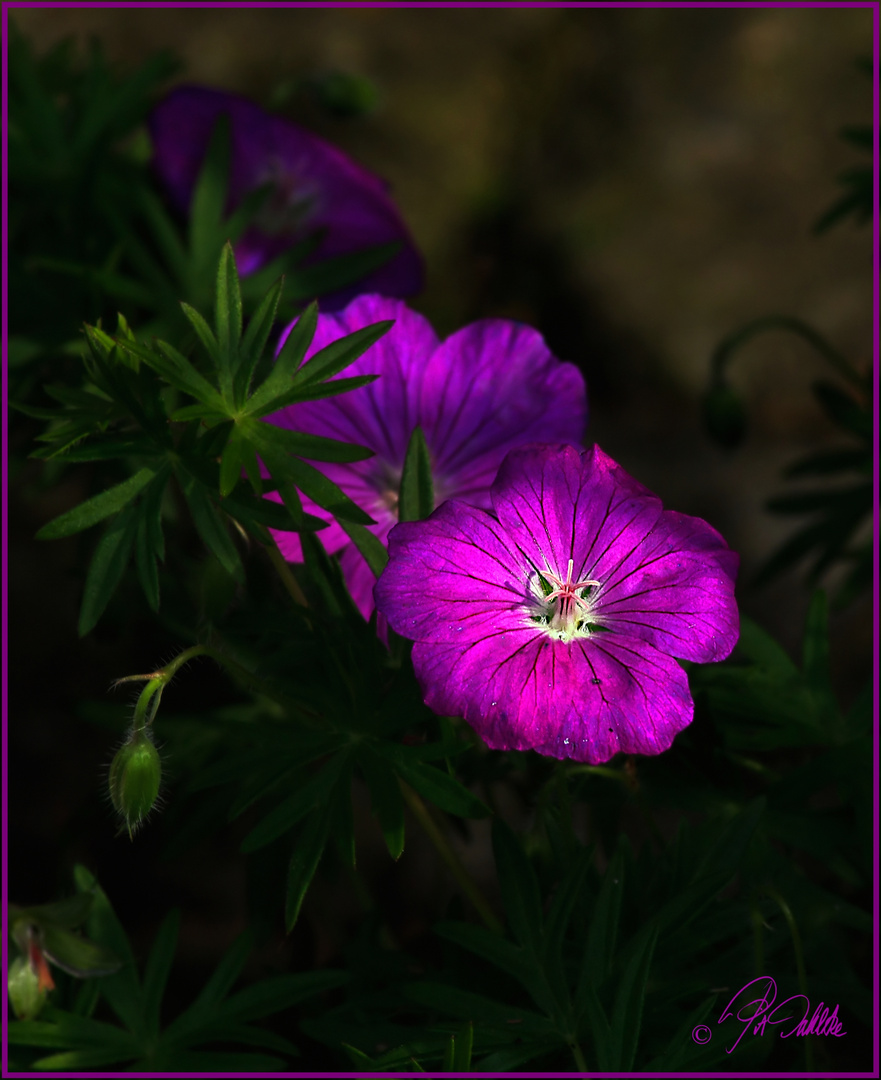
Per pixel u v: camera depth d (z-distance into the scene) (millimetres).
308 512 406
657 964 398
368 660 396
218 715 444
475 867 539
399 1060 388
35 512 614
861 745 421
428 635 376
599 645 382
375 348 413
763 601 693
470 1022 382
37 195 476
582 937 407
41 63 500
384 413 414
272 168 474
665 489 750
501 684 376
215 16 775
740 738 427
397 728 394
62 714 576
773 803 420
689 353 787
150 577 387
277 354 391
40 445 466
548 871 409
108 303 465
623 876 403
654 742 377
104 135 464
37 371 464
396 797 388
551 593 383
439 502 417
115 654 585
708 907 408
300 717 399
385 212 477
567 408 416
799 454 768
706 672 422
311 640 410
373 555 397
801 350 785
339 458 388
